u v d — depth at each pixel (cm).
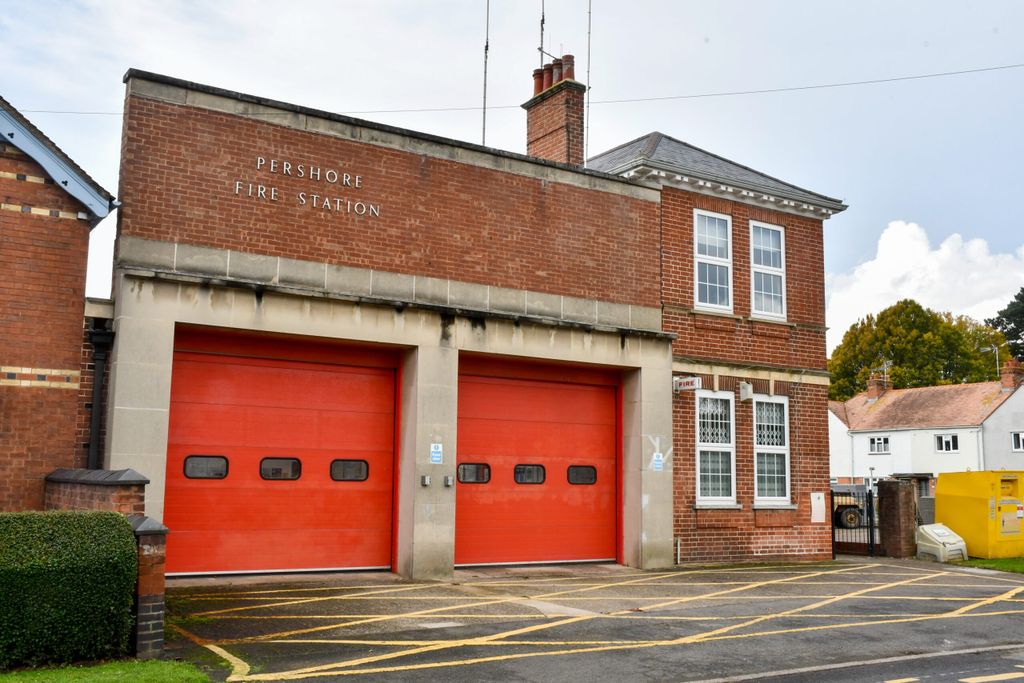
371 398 1448
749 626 1073
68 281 1165
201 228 1271
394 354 1464
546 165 1606
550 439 1619
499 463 1561
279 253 1327
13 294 1129
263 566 1331
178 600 1141
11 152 1144
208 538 1295
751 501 1788
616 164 1864
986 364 6706
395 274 1421
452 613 1105
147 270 1202
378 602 1167
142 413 1184
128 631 827
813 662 891
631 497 1645
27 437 1123
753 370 1828
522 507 1576
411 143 1467
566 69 1914
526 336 1524
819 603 1261
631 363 1641
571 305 1599
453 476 1425
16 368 1123
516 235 1555
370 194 1417
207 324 1245
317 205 1367
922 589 1430
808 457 1883
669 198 1766
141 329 1196
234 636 942
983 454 5012
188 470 1289
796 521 1841
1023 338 7475
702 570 1622
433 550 1398
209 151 1291
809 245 1969
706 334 1778
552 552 1597
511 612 1124
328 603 1148
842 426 5725
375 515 1430
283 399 1372
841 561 1848
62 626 787
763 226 1909
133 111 1244
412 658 861
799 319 1923
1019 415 4981
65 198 1174
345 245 1383
